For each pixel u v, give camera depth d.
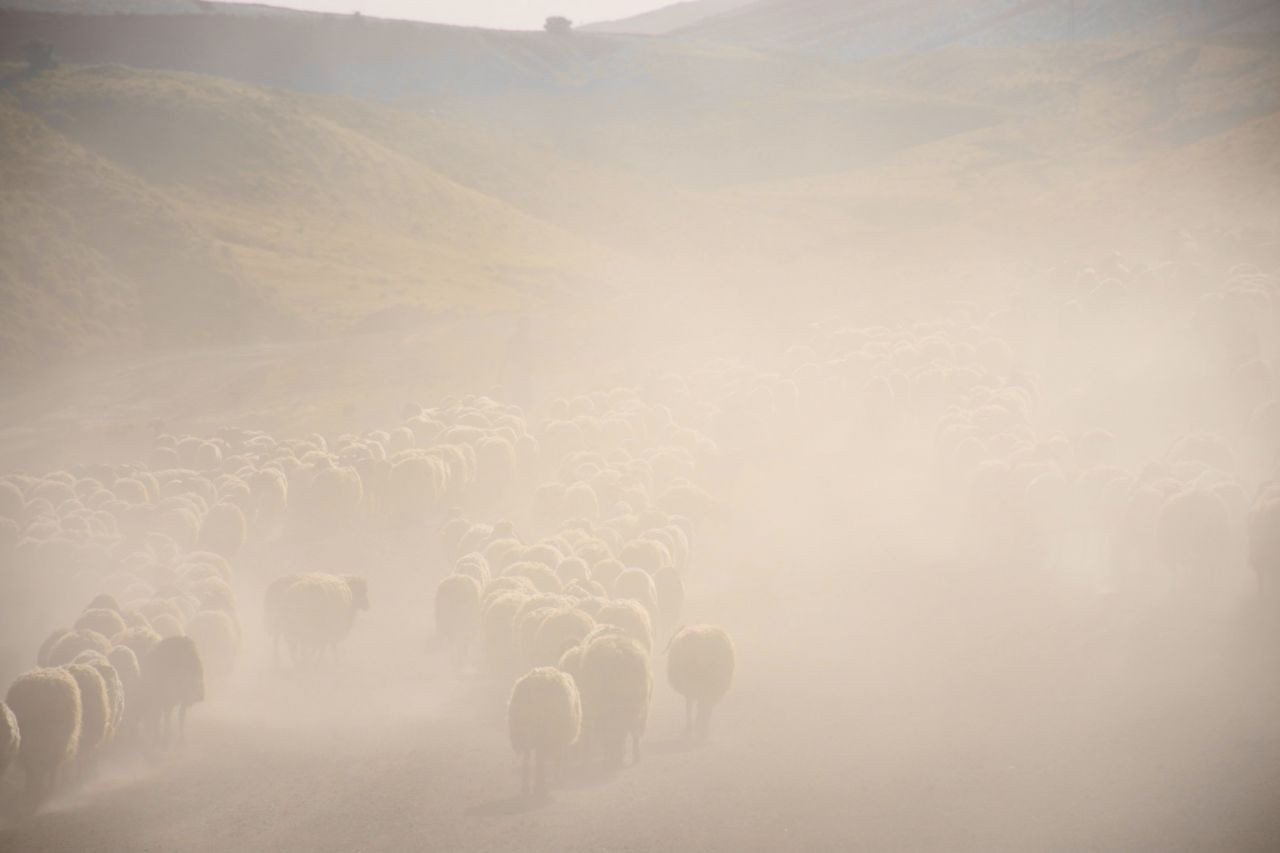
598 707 22.53
